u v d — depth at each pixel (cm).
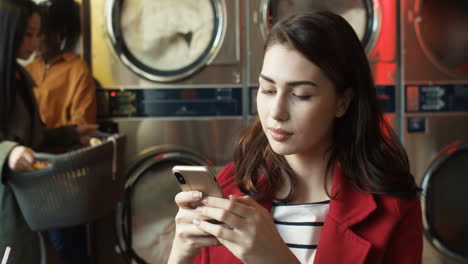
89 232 260
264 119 84
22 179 170
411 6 277
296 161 95
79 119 240
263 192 98
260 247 73
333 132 96
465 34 282
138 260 266
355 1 275
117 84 263
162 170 268
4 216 172
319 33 79
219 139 270
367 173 92
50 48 245
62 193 176
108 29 259
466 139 287
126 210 264
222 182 105
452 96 284
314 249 91
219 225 75
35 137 191
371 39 277
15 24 169
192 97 268
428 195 284
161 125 267
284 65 79
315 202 95
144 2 262
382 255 87
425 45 279
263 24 267
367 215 88
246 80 271
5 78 170
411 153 283
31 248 180
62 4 246
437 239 285
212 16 267
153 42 264
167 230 267
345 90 88
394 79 281
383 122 102
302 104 80
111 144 191
